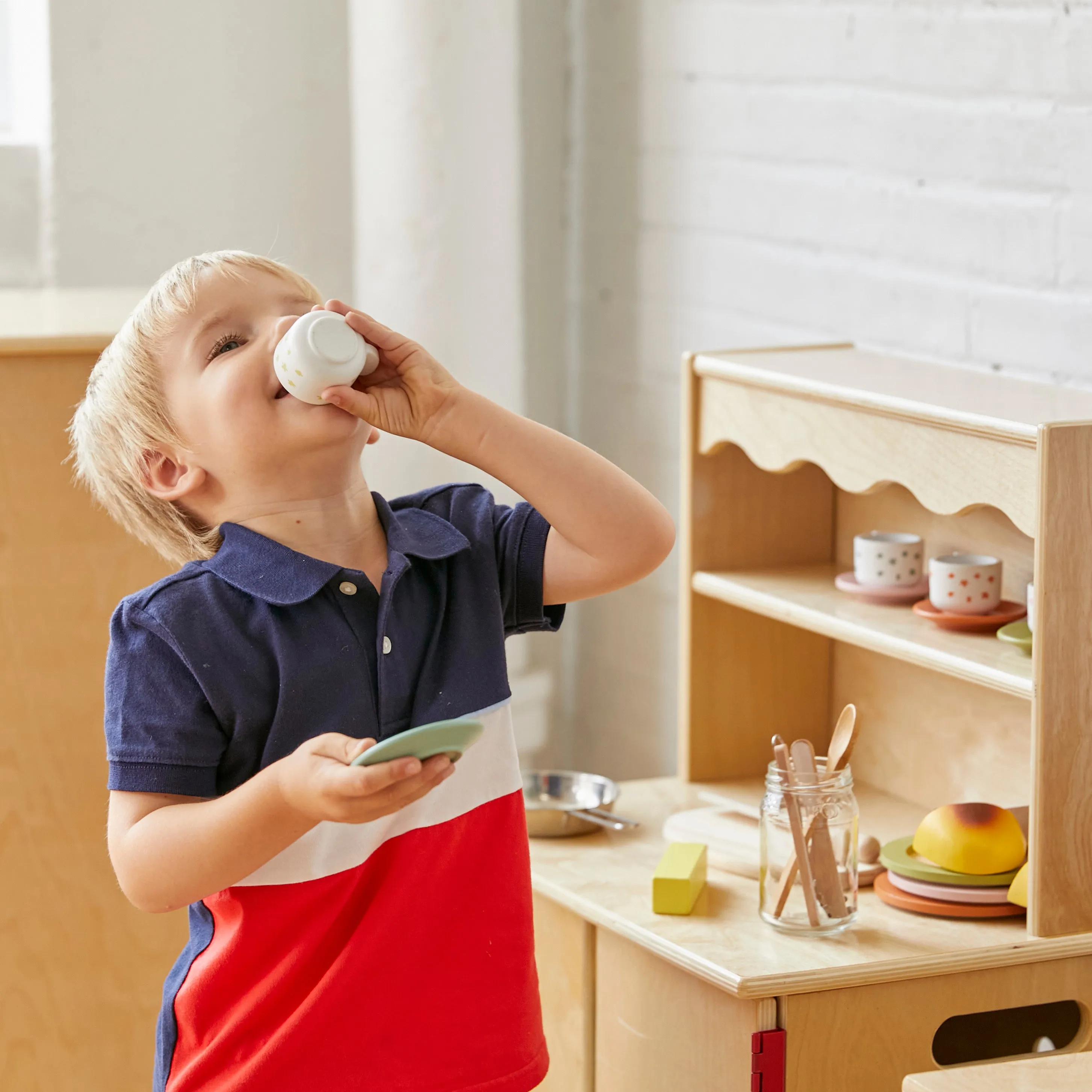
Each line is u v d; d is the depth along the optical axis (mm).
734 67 2146
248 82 2600
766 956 1365
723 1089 1368
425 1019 1209
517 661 2637
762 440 1692
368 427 1227
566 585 1278
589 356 2590
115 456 1242
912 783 1831
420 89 2459
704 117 2225
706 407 1796
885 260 1882
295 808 987
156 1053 1268
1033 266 1657
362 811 934
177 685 1122
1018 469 1357
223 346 1183
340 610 1167
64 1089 1663
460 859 1230
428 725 925
